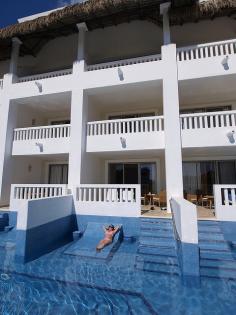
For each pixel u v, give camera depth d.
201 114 10.13
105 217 9.66
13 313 4.41
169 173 9.95
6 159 12.81
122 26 13.83
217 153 12.20
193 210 5.77
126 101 13.48
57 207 8.96
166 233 8.39
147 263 6.67
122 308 4.58
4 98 13.34
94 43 14.54
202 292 5.14
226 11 10.88
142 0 10.41
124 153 12.35
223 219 8.34
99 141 11.65
